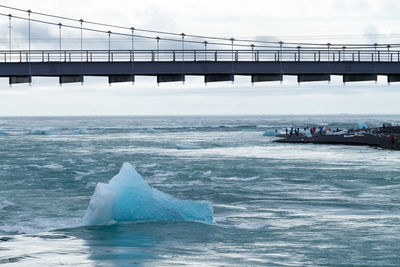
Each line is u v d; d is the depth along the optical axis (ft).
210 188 136.05
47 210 100.68
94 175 166.61
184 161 222.28
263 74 274.36
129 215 80.28
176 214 81.97
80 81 257.55
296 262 59.93
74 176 163.63
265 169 184.85
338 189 133.08
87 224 79.56
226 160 225.76
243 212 98.02
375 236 74.54
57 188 136.77
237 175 168.35
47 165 201.16
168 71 260.62
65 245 67.15
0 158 236.63
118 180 82.99
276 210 100.58
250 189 133.80
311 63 272.92
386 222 86.12
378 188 133.59
